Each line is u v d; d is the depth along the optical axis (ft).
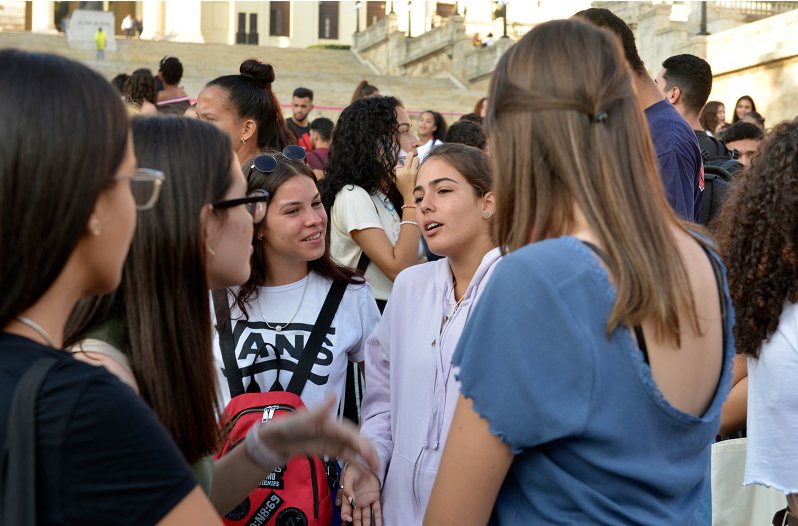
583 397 4.32
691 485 4.79
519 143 4.68
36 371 3.51
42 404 3.46
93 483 3.48
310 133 33.42
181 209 5.08
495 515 4.89
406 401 8.01
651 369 4.45
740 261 7.41
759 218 7.34
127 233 3.93
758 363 7.32
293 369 8.79
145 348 4.94
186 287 5.10
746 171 7.80
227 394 8.80
